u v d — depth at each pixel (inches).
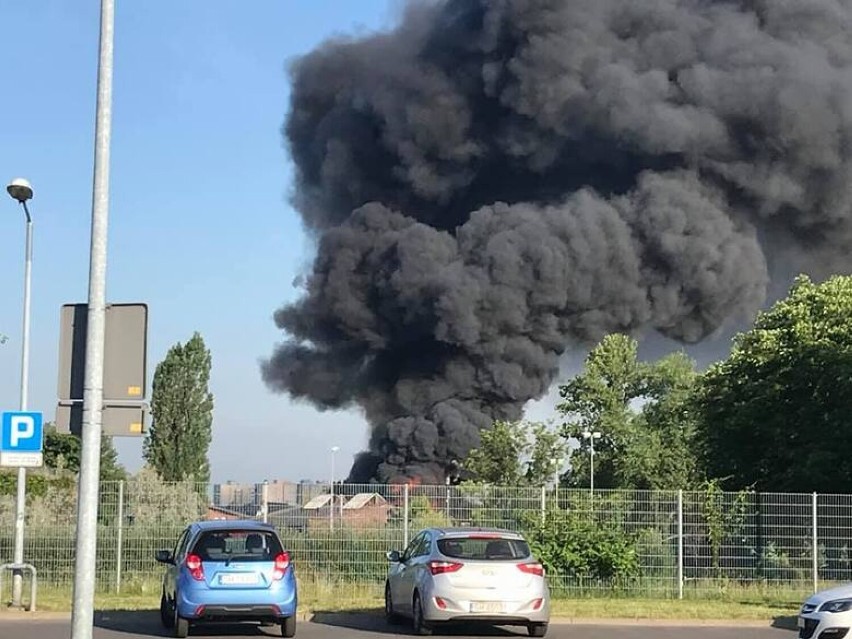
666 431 2329.0
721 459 1238.9
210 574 615.5
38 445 722.2
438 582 634.8
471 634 669.3
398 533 906.7
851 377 1139.9
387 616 731.4
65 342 354.9
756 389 1210.0
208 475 2022.6
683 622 765.3
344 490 924.0
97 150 353.1
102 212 351.9
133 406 348.2
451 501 917.8
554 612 784.9
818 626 525.7
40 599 806.5
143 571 884.0
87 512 339.3
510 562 641.6
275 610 619.2
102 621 722.2
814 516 914.1
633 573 900.6
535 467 1898.4
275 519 911.0
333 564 904.3
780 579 908.0
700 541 912.3
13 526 893.8
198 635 649.6
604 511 912.3
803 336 1208.8
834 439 1144.8
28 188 769.6
